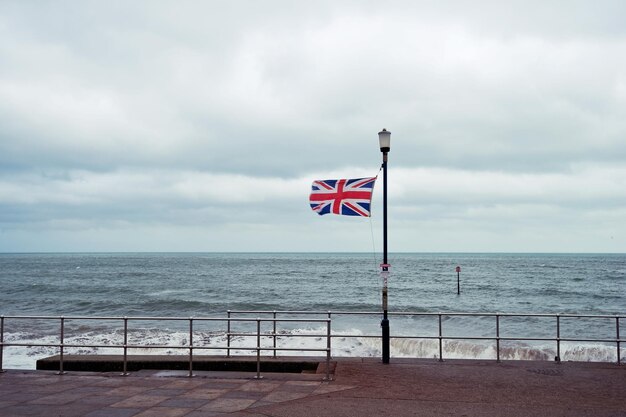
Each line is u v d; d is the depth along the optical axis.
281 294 49.16
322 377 10.79
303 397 9.09
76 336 23.36
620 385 10.16
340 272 89.94
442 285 60.59
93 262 149.25
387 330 12.43
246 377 10.85
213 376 10.96
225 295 47.94
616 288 56.00
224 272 90.12
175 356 12.84
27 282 65.69
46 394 9.38
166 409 8.31
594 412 8.20
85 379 10.68
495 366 12.03
